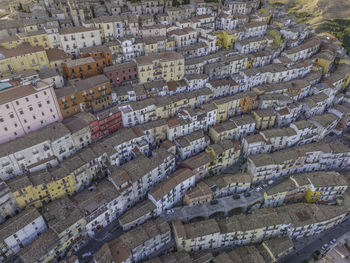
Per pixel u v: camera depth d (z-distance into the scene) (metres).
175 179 111.94
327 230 118.81
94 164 108.50
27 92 103.69
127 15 163.12
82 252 96.94
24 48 126.38
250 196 121.25
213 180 120.19
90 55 137.88
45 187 96.94
